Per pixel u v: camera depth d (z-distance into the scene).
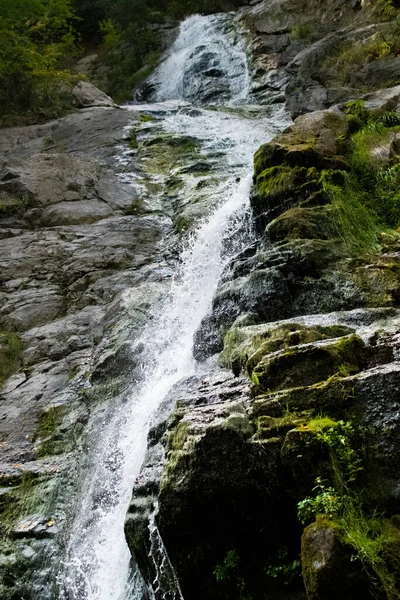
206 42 21.92
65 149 13.97
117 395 6.77
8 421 7.09
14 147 14.59
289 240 5.88
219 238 8.06
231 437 3.66
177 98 20.55
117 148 13.62
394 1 14.70
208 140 13.45
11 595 5.32
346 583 2.91
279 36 19.53
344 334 4.36
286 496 3.53
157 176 12.16
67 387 7.39
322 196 6.50
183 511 3.71
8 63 16.25
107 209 11.05
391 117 8.45
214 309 5.92
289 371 3.90
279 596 3.47
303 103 12.92
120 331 7.59
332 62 13.90
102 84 23.28
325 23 18.42
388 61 12.49
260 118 15.13
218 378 4.75
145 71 23.03
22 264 9.72
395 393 3.47
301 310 5.30
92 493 5.74
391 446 3.36
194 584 3.80
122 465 5.69
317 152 7.12
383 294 5.08
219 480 3.64
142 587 4.45
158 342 7.02
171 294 7.91
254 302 5.50
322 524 3.10
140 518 4.14
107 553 5.10
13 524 5.83
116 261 9.50
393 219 6.57
